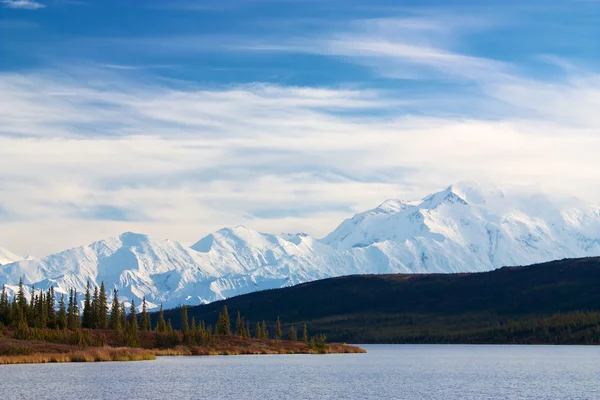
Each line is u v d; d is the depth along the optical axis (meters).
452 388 171.62
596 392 163.62
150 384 170.50
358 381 188.38
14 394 148.88
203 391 160.25
